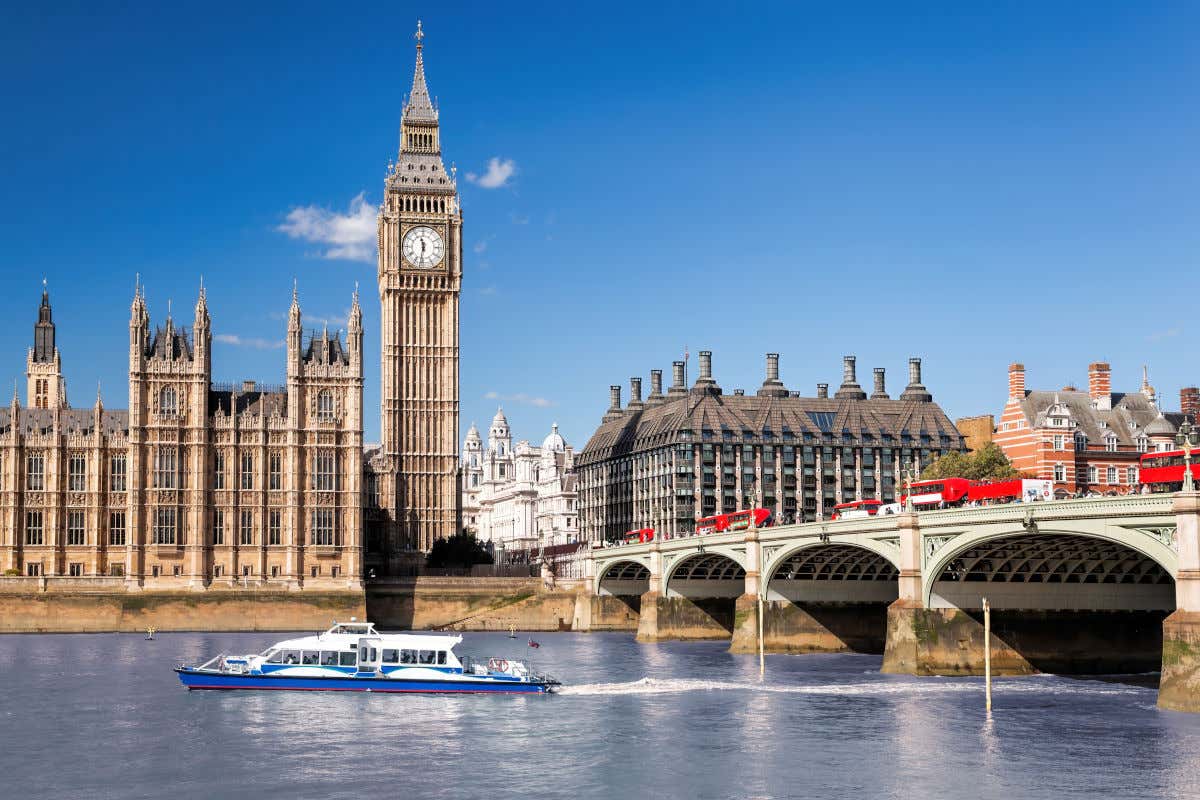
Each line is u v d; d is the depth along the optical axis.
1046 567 116.00
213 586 191.62
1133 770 75.06
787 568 148.50
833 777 74.81
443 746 84.44
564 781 74.44
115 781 74.75
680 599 175.00
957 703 99.81
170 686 113.69
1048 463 190.88
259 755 81.62
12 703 103.31
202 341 196.25
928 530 113.88
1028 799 69.38
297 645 111.06
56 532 196.12
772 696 106.00
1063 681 112.44
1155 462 115.25
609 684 114.56
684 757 80.56
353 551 198.38
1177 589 89.12
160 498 192.75
